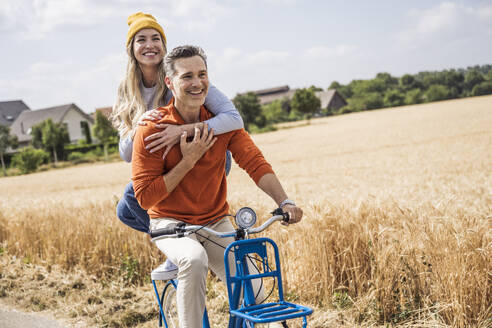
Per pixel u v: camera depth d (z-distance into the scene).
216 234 2.88
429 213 5.54
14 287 6.54
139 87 4.04
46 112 83.38
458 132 38.50
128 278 6.62
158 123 3.17
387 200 7.51
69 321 5.28
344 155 31.27
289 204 3.10
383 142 37.53
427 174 17.89
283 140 53.75
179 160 3.19
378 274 4.90
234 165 30.50
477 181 13.67
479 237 4.68
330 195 12.09
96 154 69.19
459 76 155.62
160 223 3.29
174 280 3.82
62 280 6.71
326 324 4.61
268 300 5.39
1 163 69.00
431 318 4.46
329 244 5.47
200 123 3.16
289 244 5.88
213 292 5.67
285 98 118.56
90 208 9.44
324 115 119.56
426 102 125.69
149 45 3.90
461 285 4.34
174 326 3.86
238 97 80.38
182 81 3.08
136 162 3.16
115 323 5.12
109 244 7.18
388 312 4.71
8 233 9.12
